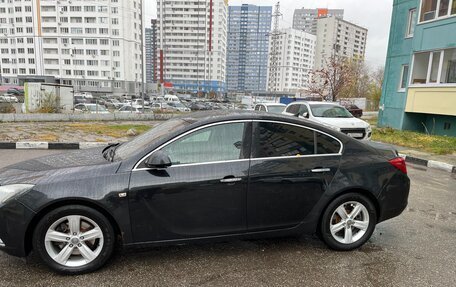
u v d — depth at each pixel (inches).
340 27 2290.8
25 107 759.7
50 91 761.0
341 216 137.9
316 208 133.8
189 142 124.0
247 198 125.5
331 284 113.6
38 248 112.7
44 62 3267.7
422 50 580.1
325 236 136.1
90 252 116.6
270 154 129.8
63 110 766.5
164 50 3917.3
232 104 1770.4
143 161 119.6
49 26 3206.2
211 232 125.1
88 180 114.3
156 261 126.6
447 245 147.3
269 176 126.4
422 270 124.6
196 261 127.3
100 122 676.1
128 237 118.1
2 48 3329.2
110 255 119.2
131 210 116.2
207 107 1504.7
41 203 109.4
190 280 114.0
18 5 3201.3
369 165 139.7
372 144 157.8
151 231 119.6
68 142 381.4
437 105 546.6
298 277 117.6
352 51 2400.3
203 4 3688.5
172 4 3779.5
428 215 186.1
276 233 132.3
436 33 551.8
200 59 3826.3
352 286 112.8
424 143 461.4
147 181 117.0
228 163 124.5
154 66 4035.4
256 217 128.2
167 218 120.0
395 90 671.1
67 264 115.5
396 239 152.6
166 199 118.5
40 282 110.9
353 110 1175.6
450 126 562.6
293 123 135.9
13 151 350.9
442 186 255.6
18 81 3307.1
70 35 3208.7
